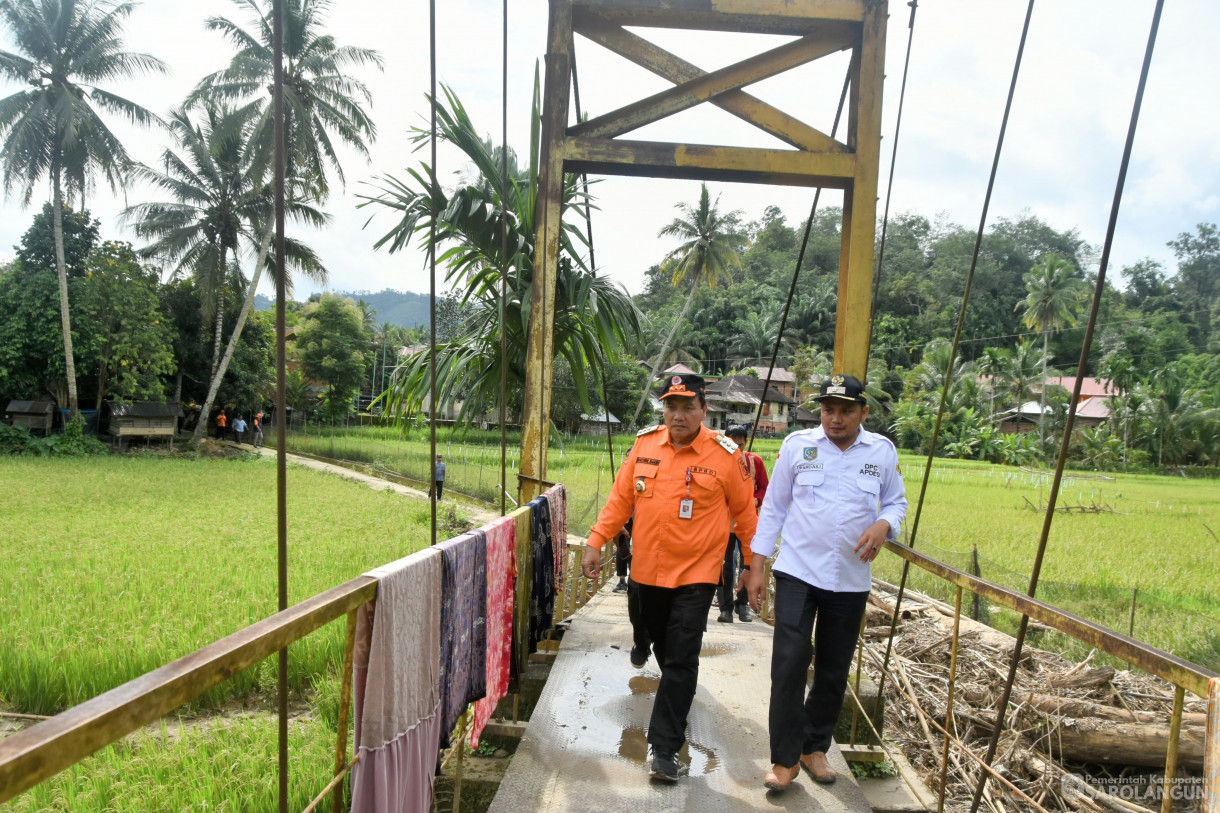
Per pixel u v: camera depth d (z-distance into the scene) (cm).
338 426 4216
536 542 404
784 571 308
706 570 314
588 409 800
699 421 324
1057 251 7338
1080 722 480
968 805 431
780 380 6019
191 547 1004
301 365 4300
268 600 712
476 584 281
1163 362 5178
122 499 1521
